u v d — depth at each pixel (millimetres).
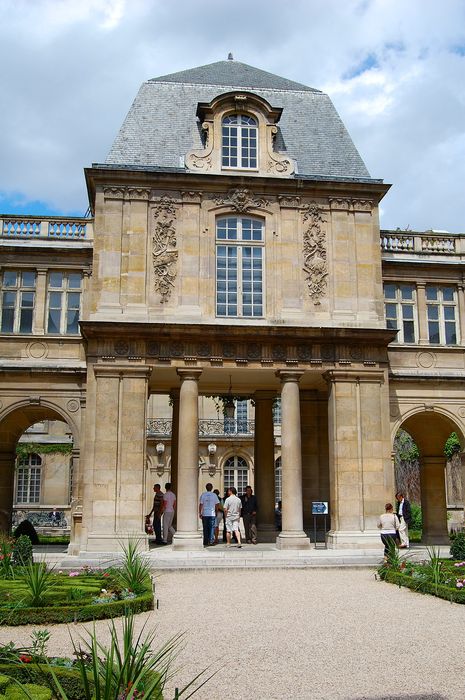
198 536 24734
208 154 28328
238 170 28406
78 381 28391
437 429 33438
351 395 26891
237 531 27109
